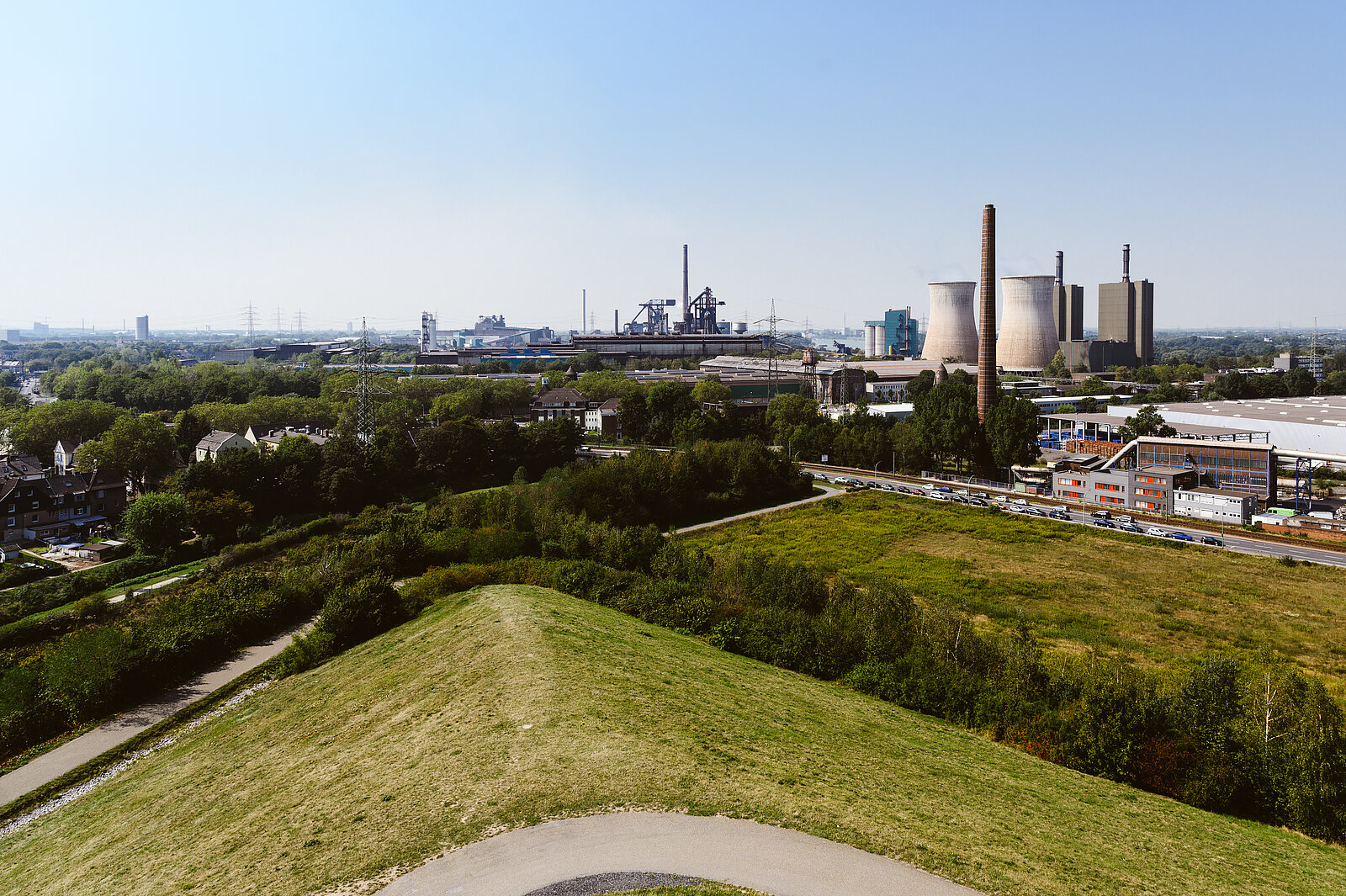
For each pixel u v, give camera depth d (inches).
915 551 4783.5
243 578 3565.5
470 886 1114.7
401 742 1750.7
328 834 1352.1
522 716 1739.7
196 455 7564.0
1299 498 5378.9
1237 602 3742.6
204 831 1552.7
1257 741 1924.2
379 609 3038.9
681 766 1496.1
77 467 6387.8
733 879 1132.5
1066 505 5885.8
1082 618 3538.4
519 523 4456.2
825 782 1547.7
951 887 1179.3
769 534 5216.5
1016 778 1862.7
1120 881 1334.9
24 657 3090.6
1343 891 1486.2
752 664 2623.0
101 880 1444.4
